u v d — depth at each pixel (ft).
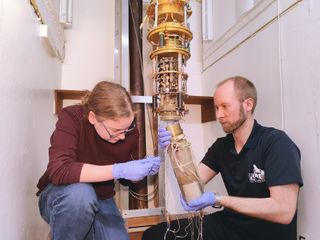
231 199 3.53
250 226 4.08
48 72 5.51
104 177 3.20
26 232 3.93
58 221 3.30
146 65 7.24
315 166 4.01
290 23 4.57
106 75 7.25
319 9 4.00
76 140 3.49
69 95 6.71
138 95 6.77
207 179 4.81
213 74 7.25
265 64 5.23
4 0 2.86
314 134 4.04
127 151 3.91
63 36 6.92
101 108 3.24
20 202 3.61
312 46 4.11
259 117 5.40
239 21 6.10
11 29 3.13
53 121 6.13
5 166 2.99
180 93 4.42
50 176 3.20
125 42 6.80
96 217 3.84
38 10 4.36
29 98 4.02
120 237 3.81
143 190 6.59
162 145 3.94
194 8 7.99
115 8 7.07
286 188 3.47
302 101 4.29
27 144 3.94
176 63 4.57
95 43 7.30
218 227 4.44
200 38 7.98
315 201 3.99
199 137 7.85
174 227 4.64
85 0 7.34
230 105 4.09
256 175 3.97
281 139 3.80
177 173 3.79
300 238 4.24
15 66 3.32
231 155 4.43
